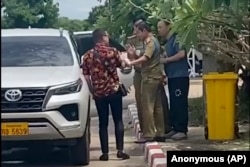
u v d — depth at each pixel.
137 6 14.64
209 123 12.63
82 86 10.73
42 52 11.84
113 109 11.33
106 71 10.99
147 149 11.47
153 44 12.00
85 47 17.31
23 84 10.19
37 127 10.17
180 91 12.77
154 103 12.34
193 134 13.71
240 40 13.05
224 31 12.98
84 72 11.17
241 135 13.26
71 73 10.86
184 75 12.71
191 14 9.38
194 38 9.45
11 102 10.11
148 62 12.08
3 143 10.24
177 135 12.91
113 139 14.34
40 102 10.20
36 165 11.23
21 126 10.12
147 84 12.13
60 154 12.27
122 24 17.16
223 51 13.45
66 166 11.09
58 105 10.27
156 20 14.05
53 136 10.32
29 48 11.96
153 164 10.37
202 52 13.74
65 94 10.40
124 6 16.70
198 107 17.56
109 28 17.53
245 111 16.30
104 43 11.06
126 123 17.45
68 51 11.96
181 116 12.86
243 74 17.56
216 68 15.08
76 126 10.41
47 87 10.27
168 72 12.80
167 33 12.63
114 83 11.06
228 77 12.39
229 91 12.47
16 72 10.81
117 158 11.68
